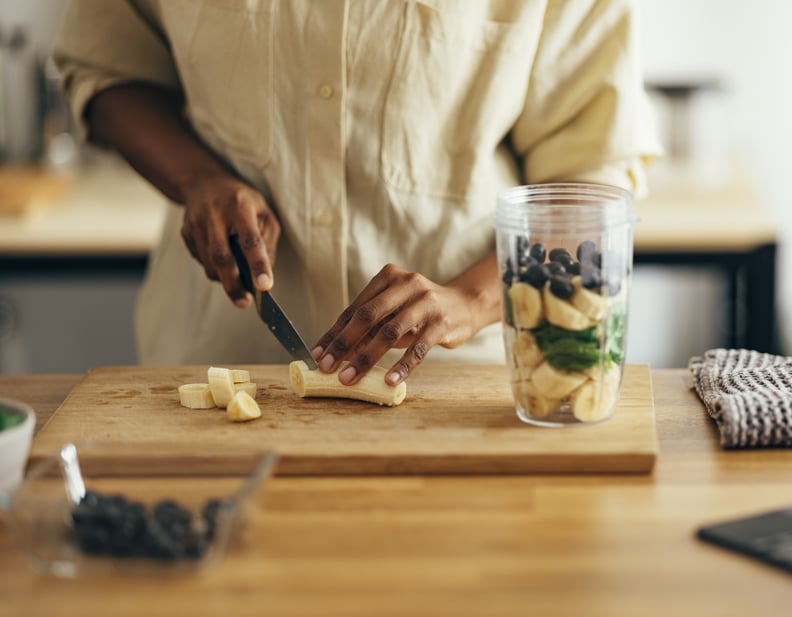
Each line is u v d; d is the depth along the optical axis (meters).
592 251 1.09
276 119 1.43
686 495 1.03
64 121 3.07
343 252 1.46
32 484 0.96
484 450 1.09
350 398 1.25
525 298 1.11
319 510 1.01
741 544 0.92
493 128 1.42
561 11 1.40
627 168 1.45
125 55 1.61
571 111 1.43
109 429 1.18
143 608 0.85
